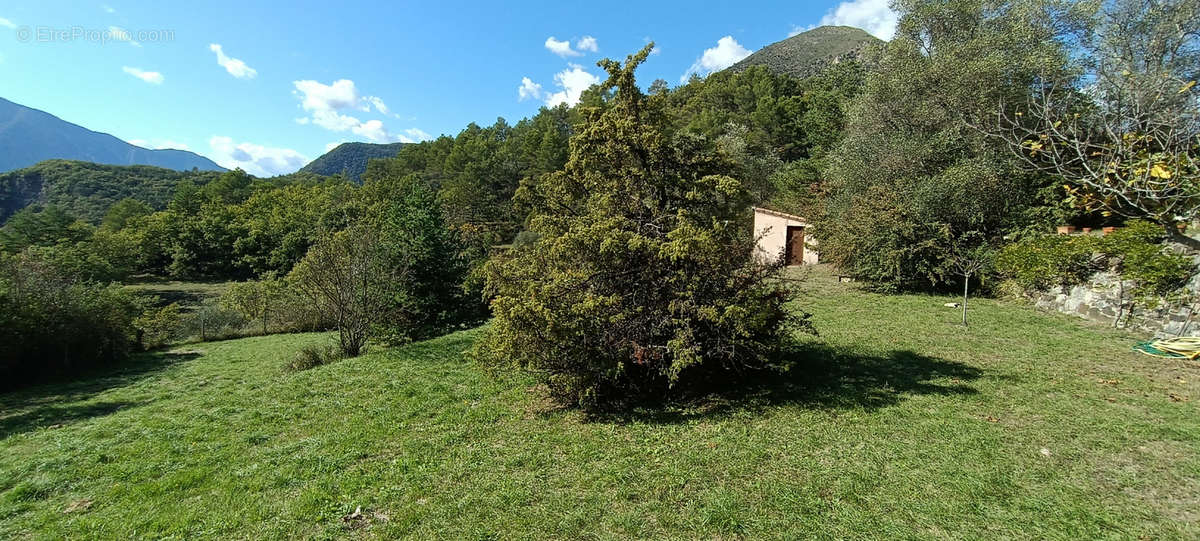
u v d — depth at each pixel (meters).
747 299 6.21
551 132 61.81
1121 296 10.12
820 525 3.88
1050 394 6.54
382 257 15.03
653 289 6.58
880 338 9.69
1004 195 14.50
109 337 17.59
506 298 6.50
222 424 8.01
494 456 5.66
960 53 17.39
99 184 88.31
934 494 4.23
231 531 4.41
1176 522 3.71
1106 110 11.43
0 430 9.33
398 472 5.40
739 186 6.68
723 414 6.34
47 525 4.75
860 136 19.72
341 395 9.20
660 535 3.90
